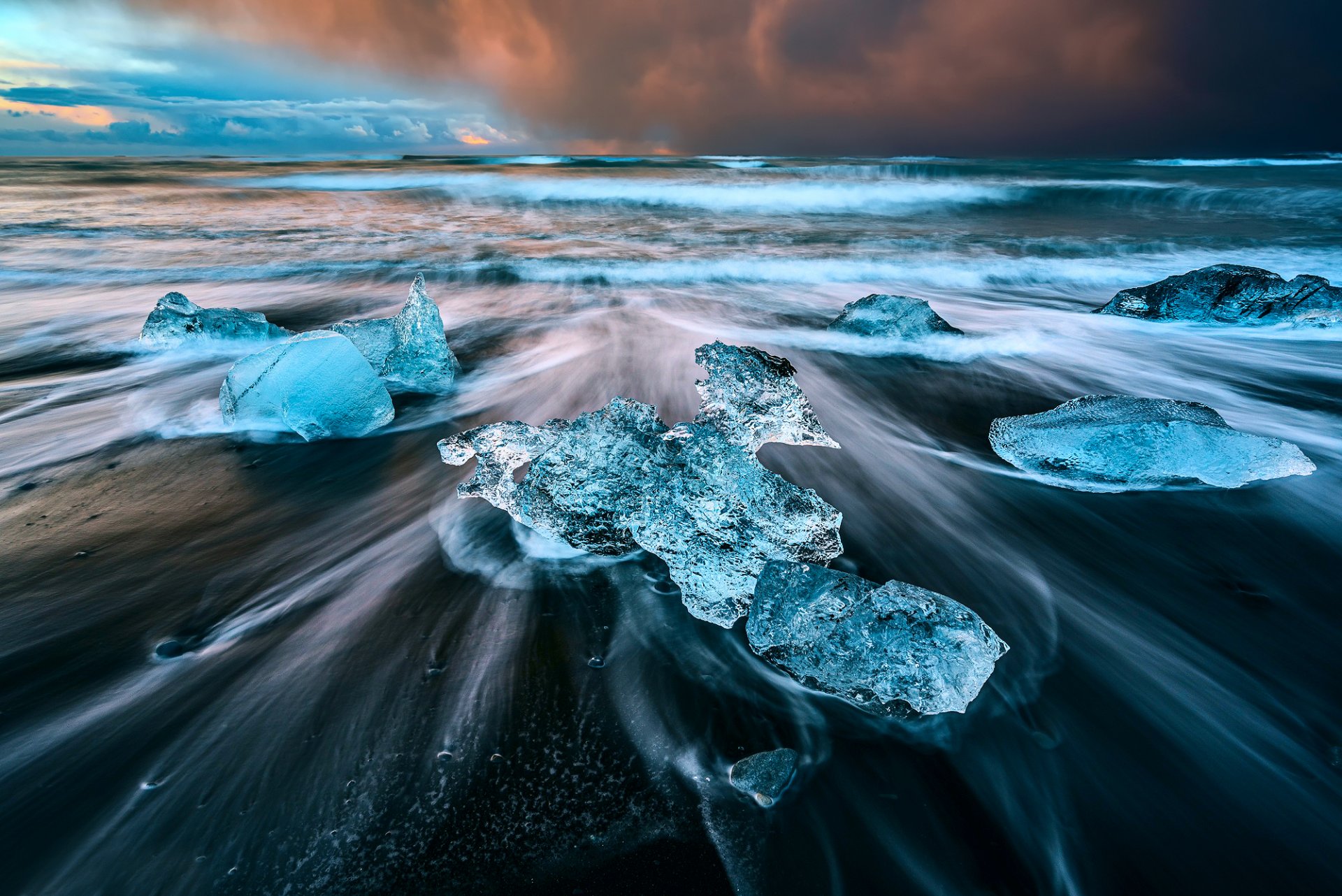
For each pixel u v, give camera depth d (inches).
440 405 179.6
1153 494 134.2
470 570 107.0
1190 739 79.7
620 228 525.0
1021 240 474.3
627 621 96.1
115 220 484.4
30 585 102.2
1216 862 65.6
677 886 62.0
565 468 106.7
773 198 701.9
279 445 152.4
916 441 163.5
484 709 80.5
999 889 62.7
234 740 75.9
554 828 66.8
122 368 203.2
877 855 65.3
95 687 83.1
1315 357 226.5
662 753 75.5
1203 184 781.9
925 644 79.2
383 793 69.9
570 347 232.8
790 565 90.2
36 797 69.4
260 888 61.0
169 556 110.5
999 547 118.6
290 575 106.2
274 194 676.7
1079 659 91.9
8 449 148.3
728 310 294.7
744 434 145.9
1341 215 590.2
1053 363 223.5
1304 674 90.2
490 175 868.6
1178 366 221.0
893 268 379.6
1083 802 71.5
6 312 264.7
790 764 73.1
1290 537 120.4
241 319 222.4
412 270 350.3
